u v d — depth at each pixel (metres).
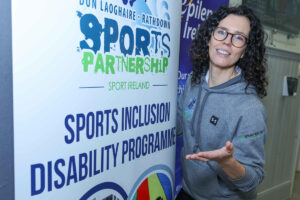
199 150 1.12
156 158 1.03
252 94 1.02
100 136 0.79
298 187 3.30
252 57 1.04
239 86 1.02
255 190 1.17
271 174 2.69
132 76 0.87
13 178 0.60
